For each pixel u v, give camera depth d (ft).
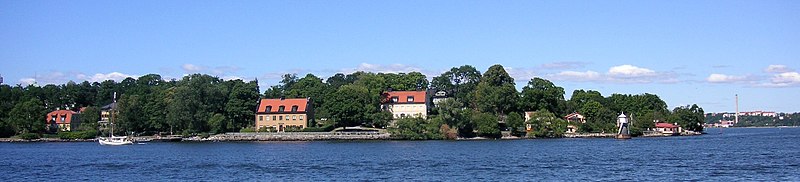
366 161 389.60
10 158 447.01
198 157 440.86
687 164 353.31
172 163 389.39
